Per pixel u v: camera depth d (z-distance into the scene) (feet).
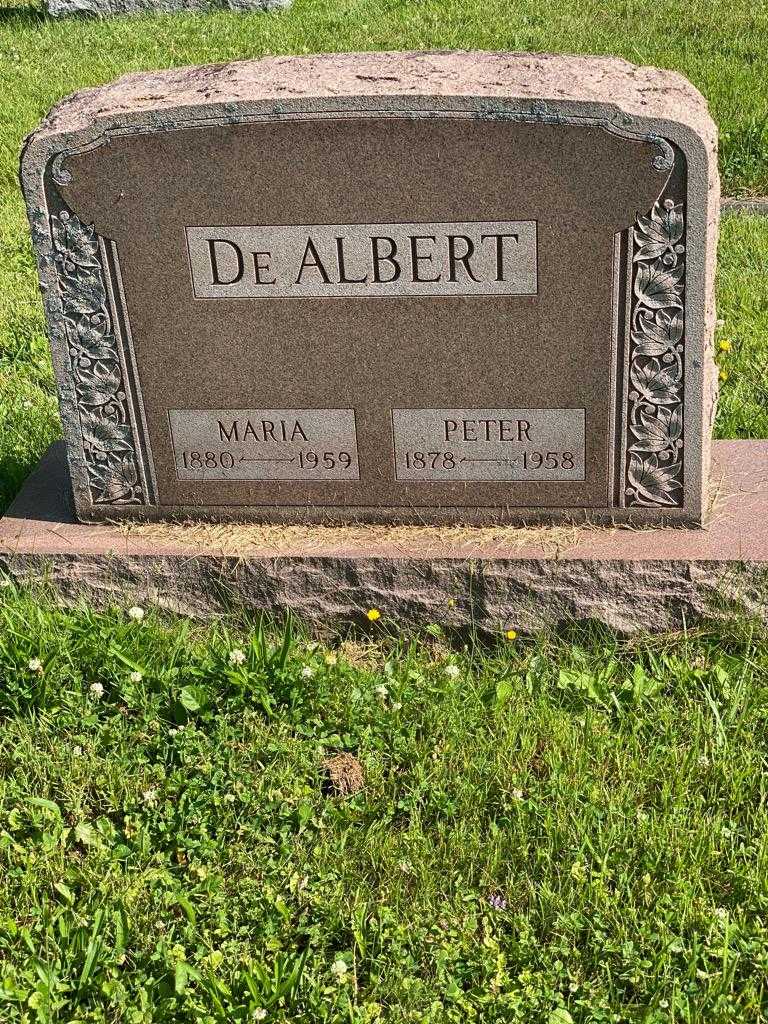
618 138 5.69
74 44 18.12
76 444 6.63
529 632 6.31
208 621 6.53
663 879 4.99
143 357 6.39
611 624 6.25
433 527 6.55
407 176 5.86
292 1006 4.57
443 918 4.89
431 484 6.47
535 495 6.43
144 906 4.92
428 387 6.26
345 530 6.58
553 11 18.38
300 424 6.43
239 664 5.90
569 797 5.33
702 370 6.07
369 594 6.38
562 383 6.18
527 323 6.08
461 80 5.83
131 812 5.33
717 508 6.59
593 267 5.94
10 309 10.29
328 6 19.61
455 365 6.20
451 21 18.07
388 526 6.58
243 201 6.00
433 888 4.98
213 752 5.57
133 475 6.66
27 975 4.64
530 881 4.97
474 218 5.90
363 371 6.27
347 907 4.91
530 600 6.27
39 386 9.08
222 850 5.15
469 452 6.38
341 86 5.83
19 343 9.74
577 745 5.60
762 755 5.53
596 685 5.93
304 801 5.35
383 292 6.10
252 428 6.47
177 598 6.52
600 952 4.73
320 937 4.80
